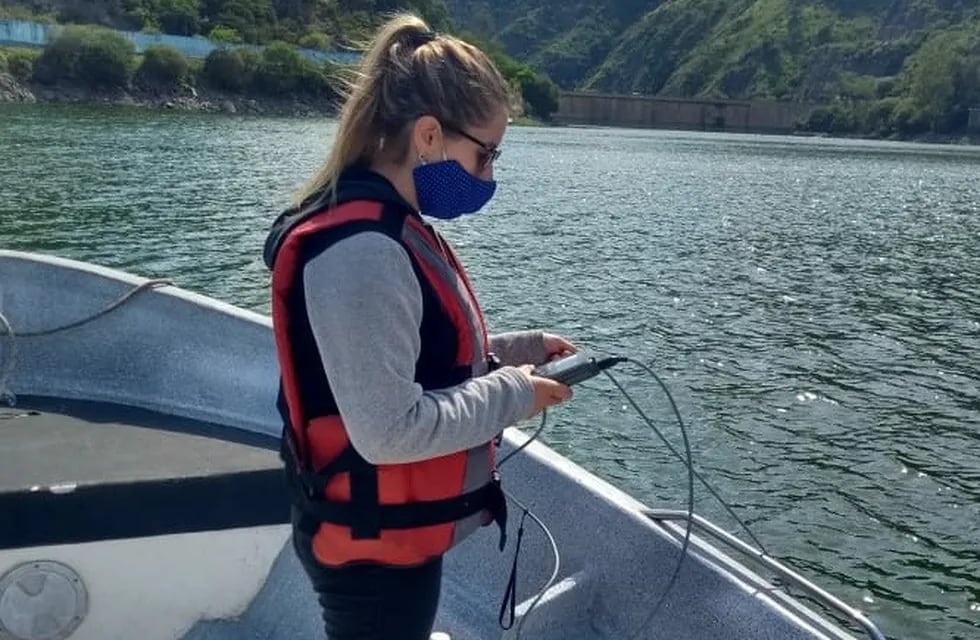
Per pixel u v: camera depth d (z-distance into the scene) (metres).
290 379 1.97
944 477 10.97
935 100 142.00
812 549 9.24
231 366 3.95
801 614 2.79
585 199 38.22
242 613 3.44
